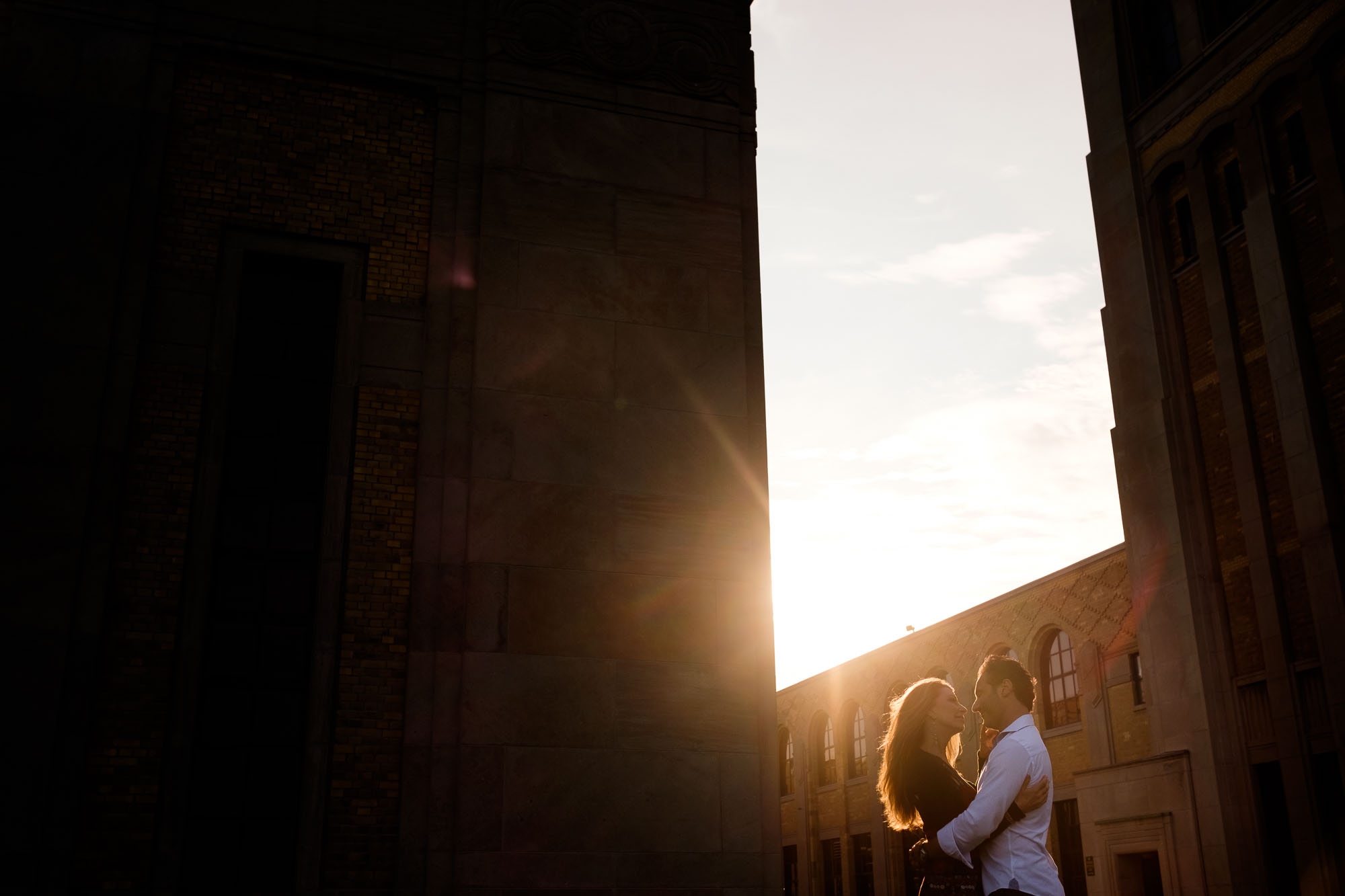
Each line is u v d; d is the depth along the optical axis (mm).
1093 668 27484
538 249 11461
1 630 8945
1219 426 22969
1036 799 4215
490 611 10266
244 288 10789
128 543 9586
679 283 11891
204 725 9562
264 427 10484
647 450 11227
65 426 9531
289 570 10195
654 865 10008
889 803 4578
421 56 11719
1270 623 20828
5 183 9977
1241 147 22672
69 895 8633
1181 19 24625
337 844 9438
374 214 11195
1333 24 20688
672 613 10797
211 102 10969
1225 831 20953
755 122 12844
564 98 12031
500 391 10922
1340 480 19969
